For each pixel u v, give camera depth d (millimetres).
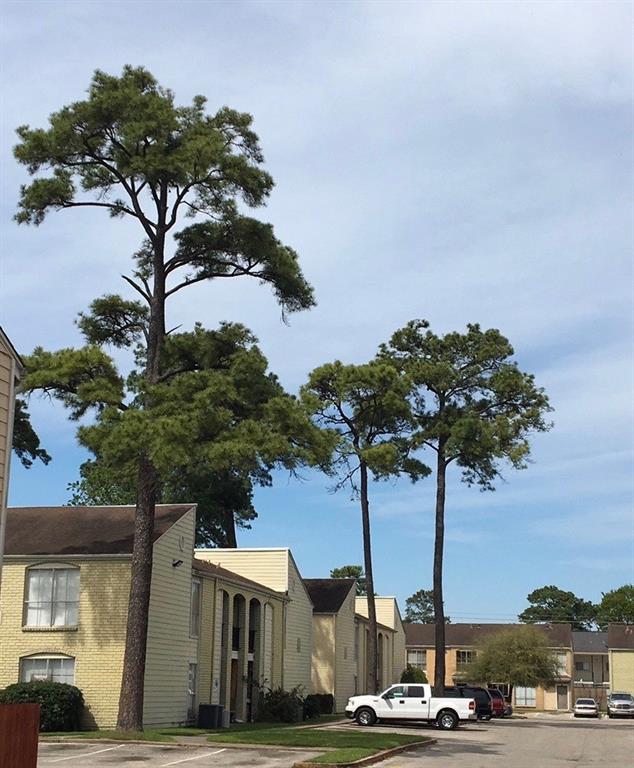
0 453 17875
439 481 51594
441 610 50688
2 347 18141
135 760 22406
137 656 28891
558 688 94562
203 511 66188
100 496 68250
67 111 29562
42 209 30391
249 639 44500
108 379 29438
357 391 47875
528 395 50688
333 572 121188
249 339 31641
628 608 126250
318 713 49219
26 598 33094
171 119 29422
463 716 41062
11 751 13898
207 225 31203
